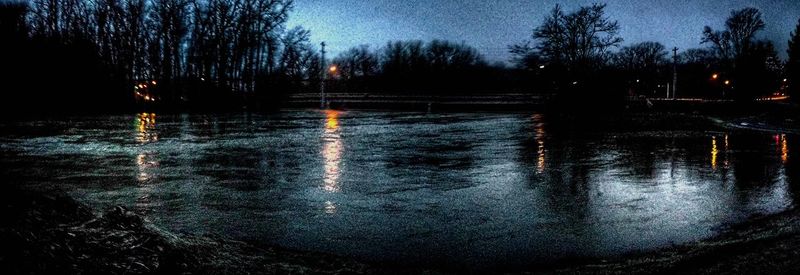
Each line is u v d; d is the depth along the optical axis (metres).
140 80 69.88
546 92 69.12
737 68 83.69
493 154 20.38
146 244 5.51
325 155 19.91
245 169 15.86
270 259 6.32
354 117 52.88
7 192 5.69
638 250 7.39
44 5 65.00
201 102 69.25
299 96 93.62
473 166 16.77
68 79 58.38
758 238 7.38
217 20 70.94
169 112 63.78
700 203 10.79
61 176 14.20
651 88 119.31
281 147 22.92
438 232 8.47
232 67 71.88
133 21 67.50
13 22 56.47
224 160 18.16
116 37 67.06
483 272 6.56
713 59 106.56
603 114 55.66
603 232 8.46
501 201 11.02
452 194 11.83
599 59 65.94
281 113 62.25
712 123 40.38
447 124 41.31
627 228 8.71
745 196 11.53
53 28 64.69
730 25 83.44
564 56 66.75
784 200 11.01
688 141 26.16
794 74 84.31
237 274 5.51
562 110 61.94
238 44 71.19
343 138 28.03
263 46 72.06
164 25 68.31
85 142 24.62
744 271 5.71
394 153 20.69
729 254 6.55
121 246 5.29
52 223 5.23
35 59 55.94
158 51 69.12
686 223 9.04
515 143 25.28
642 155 19.98
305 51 74.19
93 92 61.25
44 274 4.36
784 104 69.69
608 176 14.59
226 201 10.89
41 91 55.75
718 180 13.86
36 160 17.84
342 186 12.86
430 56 127.12
